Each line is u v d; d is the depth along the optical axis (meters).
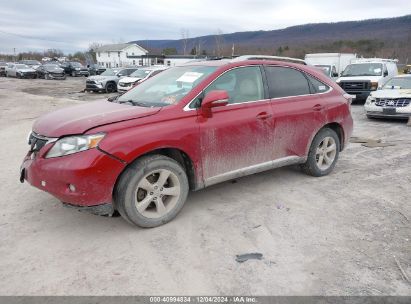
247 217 4.12
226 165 4.30
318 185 5.12
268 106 4.59
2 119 11.97
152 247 3.50
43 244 3.57
